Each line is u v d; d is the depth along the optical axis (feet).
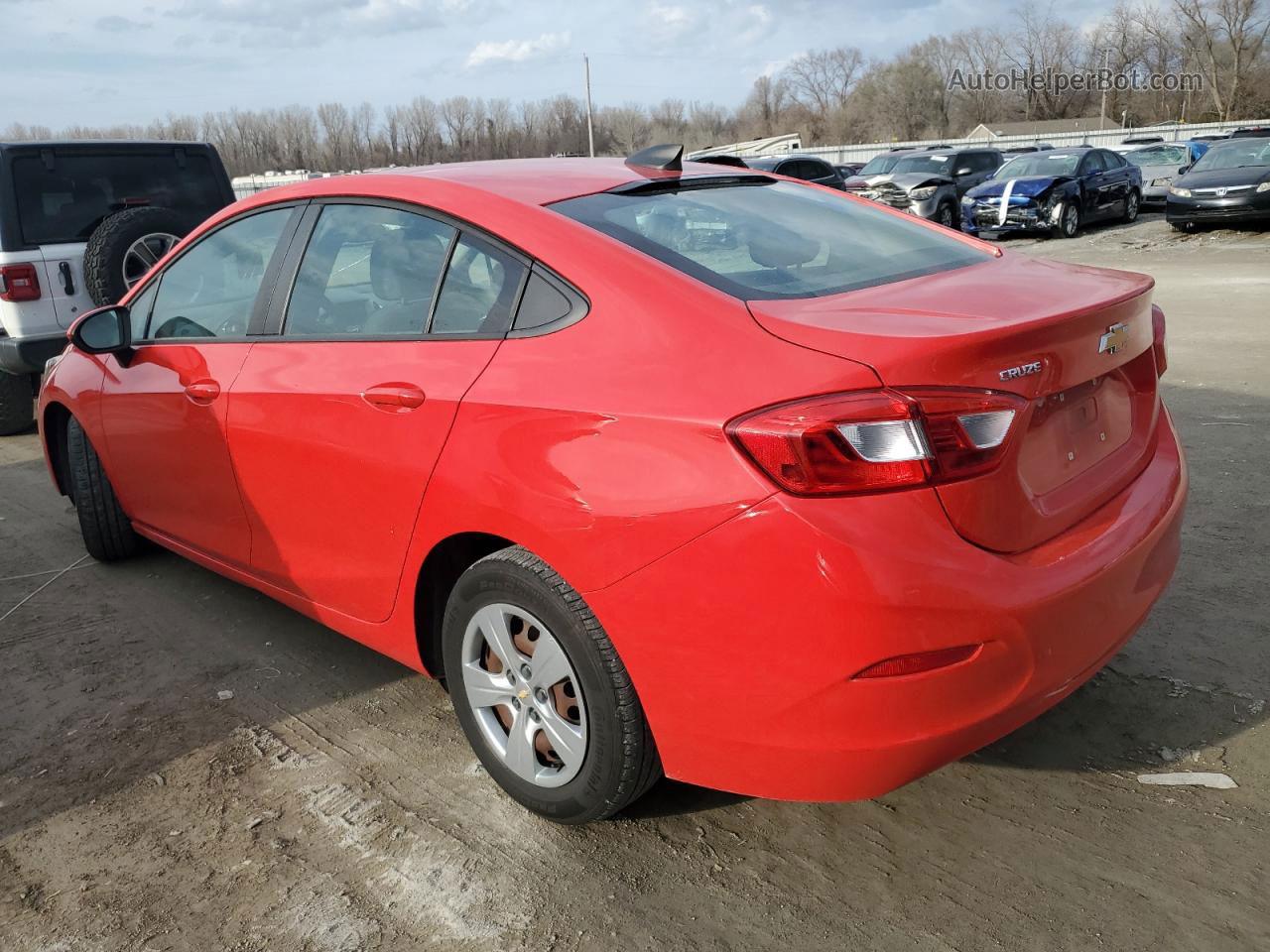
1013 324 6.57
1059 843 7.79
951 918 7.09
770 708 6.54
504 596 7.82
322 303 9.75
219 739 9.90
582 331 7.54
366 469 8.77
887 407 6.15
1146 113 287.69
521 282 8.06
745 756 6.81
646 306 7.31
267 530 10.38
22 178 21.85
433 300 8.68
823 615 6.19
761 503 6.29
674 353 6.98
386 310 9.08
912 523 6.23
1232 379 21.35
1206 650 10.40
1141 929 6.89
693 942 7.02
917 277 8.21
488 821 8.41
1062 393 7.32
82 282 22.20
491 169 9.66
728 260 8.02
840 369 6.33
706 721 6.85
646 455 6.77
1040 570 6.67
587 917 7.30
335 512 9.29
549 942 7.09
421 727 9.93
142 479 12.48
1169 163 75.46
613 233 8.10
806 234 8.99
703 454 6.53
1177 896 7.16
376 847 8.16
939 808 8.28
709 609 6.56
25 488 19.04
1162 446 8.82
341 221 9.77
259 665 11.40
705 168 10.51
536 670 7.80
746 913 7.25
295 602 10.62
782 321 6.86
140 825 8.61
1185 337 26.17
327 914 7.45
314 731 9.96
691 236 8.38
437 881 7.74
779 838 8.02
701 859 7.84
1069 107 305.53
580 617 7.29
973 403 6.36
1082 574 6.88
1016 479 6.66
